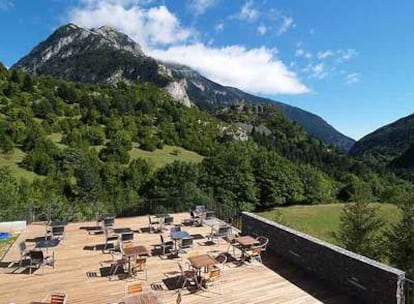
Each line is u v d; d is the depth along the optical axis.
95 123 79.44
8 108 69.81
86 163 52.72
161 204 19.92
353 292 8.55
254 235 12.54
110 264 10.22
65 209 19.84
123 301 7.55
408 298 7.88
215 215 17.27
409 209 21.12
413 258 20.38
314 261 9.76
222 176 50.38
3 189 30.67
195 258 9.05
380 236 22.44
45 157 53.81
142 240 12.47
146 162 59.50
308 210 48.81
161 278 9.30
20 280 9.18
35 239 12.61
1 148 55.81
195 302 8.07
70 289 8.67
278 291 8.71
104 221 12.89
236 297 8.34
